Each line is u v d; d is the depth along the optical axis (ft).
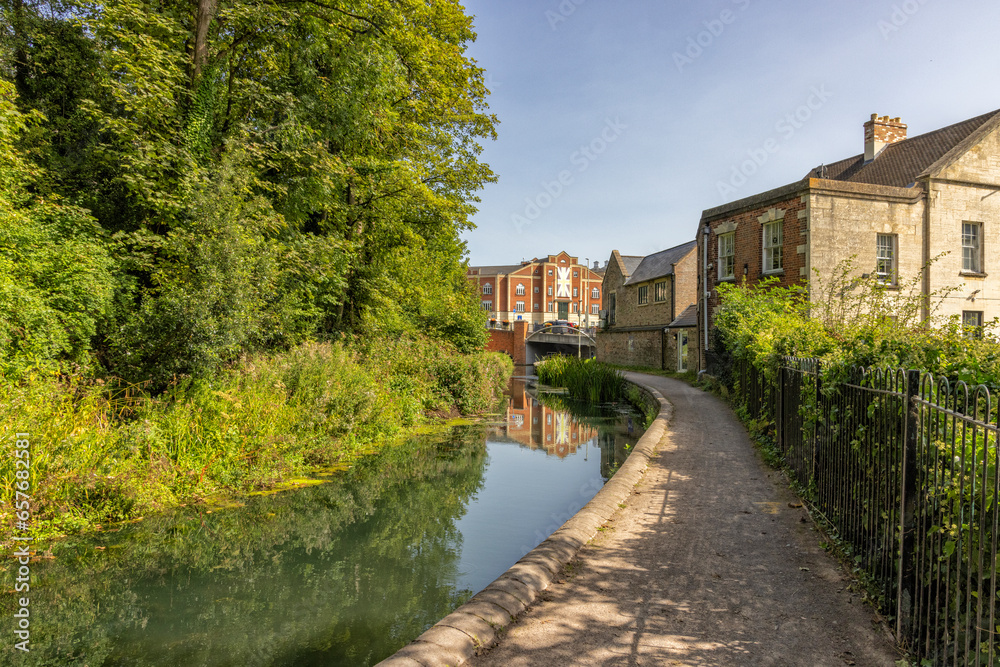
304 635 14.06
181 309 26.89
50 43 37.22
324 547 20.17
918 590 9.68
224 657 12.91
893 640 10.36
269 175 43.01
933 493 9.22
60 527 19.53
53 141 37.42
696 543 15.52
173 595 16.20
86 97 36.96
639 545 15.35
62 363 24.22
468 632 10.15
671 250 100.63
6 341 21.81
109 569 17.72
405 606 15.76
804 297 49.03
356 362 43.39
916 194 52.29
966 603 8.14
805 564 14.02
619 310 115.24
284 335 38.34
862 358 14.76
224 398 27.17
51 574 17.20
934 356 12.84
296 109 41.24
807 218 50.55
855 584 12.73
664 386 61.62
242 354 32.96
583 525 16.24
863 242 51.26
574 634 10.58
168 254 31.86
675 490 20.93
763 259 56.59
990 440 8.42
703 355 65.57
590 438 43.34
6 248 24.54
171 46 36.76
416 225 57.00
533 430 46.65
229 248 28.53
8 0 37.27
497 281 252.83
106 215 35.06
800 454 20.93
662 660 9.69
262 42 41.98
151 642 13.55
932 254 52.24
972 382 10.64
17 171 28.73
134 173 31.50
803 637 10.51
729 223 61.82
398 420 42.45
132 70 31.04
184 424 25.05
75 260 26.68
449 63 52.90
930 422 9.61
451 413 52.13
